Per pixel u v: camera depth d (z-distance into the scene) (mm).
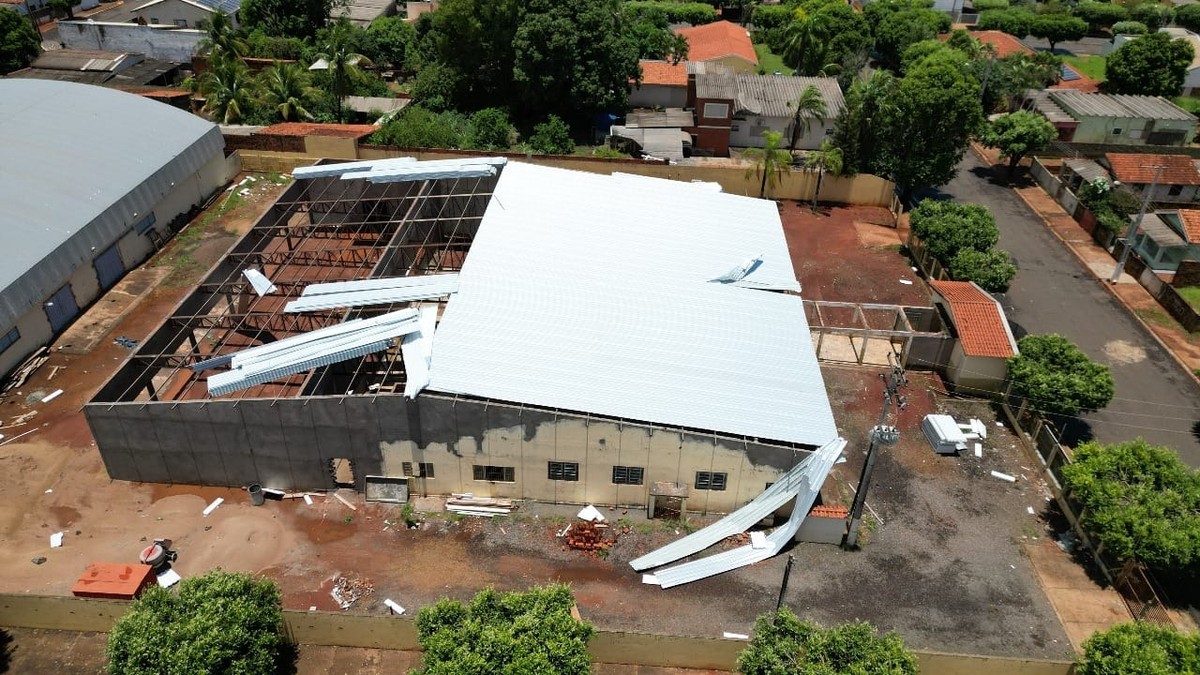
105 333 42219
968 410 39000
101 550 29859
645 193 45594
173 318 35094
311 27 88312
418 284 35562
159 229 50969
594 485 31953
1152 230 53281
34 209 42406
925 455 35969
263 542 30422
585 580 29344
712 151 68438
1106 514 28531
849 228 57500
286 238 43344
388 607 27953
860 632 23328
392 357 36188
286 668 25969
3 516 31172
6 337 38406
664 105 76125
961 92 55656
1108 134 72438
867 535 31594
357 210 49500
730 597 28844
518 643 22578
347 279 42625
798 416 31578
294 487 32812
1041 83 80312
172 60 83375
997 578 29969
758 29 106250
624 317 34969
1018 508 33312
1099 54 106938
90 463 33906
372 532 31062
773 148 58719
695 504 32188
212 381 30656
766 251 41812
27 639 26906
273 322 39906
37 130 48312
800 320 36688
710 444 30266
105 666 26016
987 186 65750
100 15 86312
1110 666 23219
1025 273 52188
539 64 67812
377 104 72125
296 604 27969
